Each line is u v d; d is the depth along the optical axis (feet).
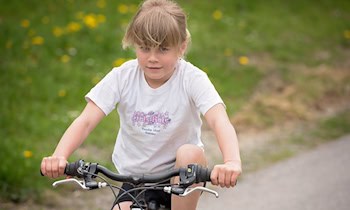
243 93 51.98
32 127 41.57
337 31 69.56
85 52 53.26
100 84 22.24
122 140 22.79
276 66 57.98
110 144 41.68
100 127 43.57
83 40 55.11
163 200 21.84
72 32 55.77
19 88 46.57
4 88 46.14
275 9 72.28
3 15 57.88
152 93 21.86
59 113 44.39
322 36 67.56
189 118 21.94
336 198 35.60
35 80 47.93
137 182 19.38
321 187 37.27
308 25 69.82
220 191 37.32
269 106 50.34
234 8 69.31
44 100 45.96
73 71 50.14
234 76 54.60
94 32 56.29
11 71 48.60
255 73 55.67
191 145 20.85
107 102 22.03
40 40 53.26
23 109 44.01
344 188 36.99
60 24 57.11
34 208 33.58
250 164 41.11
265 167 40.70
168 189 18.93
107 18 59.67
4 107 43.57
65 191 35.91
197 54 56.44
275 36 64.85
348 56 63.21
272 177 39.09
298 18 71.20
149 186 19.47
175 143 22.11
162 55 20.51
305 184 37.86
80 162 19.79
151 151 22.15
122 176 19.52
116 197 20.13
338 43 66.28
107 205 34.86
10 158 36.63
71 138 21.24
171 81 21.88
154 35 20.17
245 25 65.57
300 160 41.75
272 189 37.27
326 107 52.08
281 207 34.65
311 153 43.01
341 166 40.50
